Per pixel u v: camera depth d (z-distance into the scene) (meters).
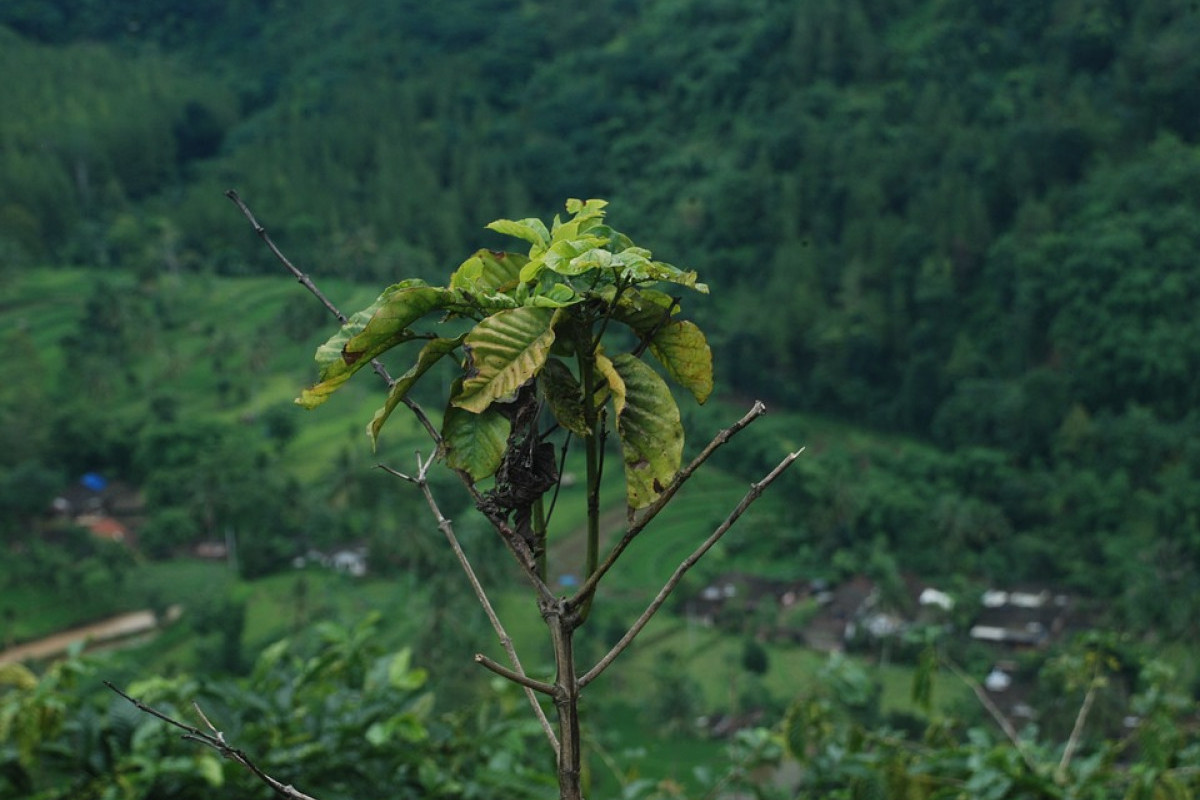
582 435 1.77
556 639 1.69
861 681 4.27
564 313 1.79
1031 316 70.56
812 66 95.19
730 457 58.59
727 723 33.53
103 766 3.57
